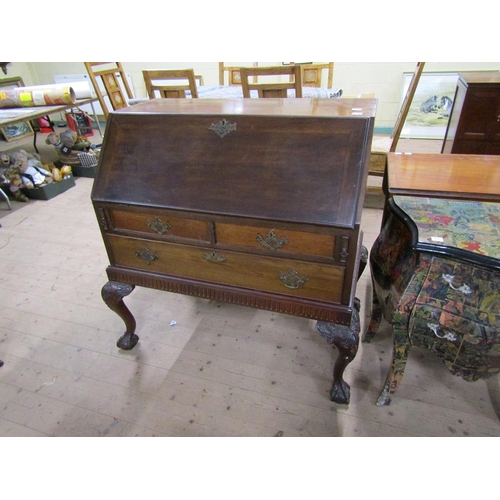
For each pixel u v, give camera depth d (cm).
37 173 307
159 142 116
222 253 117
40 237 253
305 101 136
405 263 114
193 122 113
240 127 109
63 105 290
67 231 260
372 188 272
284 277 113
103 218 126
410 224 112
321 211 98
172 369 151
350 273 104
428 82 389
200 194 109
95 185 122
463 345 107
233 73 354
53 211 291
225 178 108
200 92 284
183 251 122
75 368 154
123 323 177
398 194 128
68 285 204
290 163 103
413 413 130
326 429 126
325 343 162
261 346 161
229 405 136
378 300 142
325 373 147
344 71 407
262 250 110
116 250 134
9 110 281
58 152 359
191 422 130
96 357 159
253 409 134
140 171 117
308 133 103
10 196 320
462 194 124
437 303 106
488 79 233
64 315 183
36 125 478
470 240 103
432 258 104
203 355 158
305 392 139
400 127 236
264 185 104
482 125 238
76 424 131
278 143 105
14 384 147
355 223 94
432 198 125
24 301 193
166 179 113
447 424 126
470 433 122
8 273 215
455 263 101
